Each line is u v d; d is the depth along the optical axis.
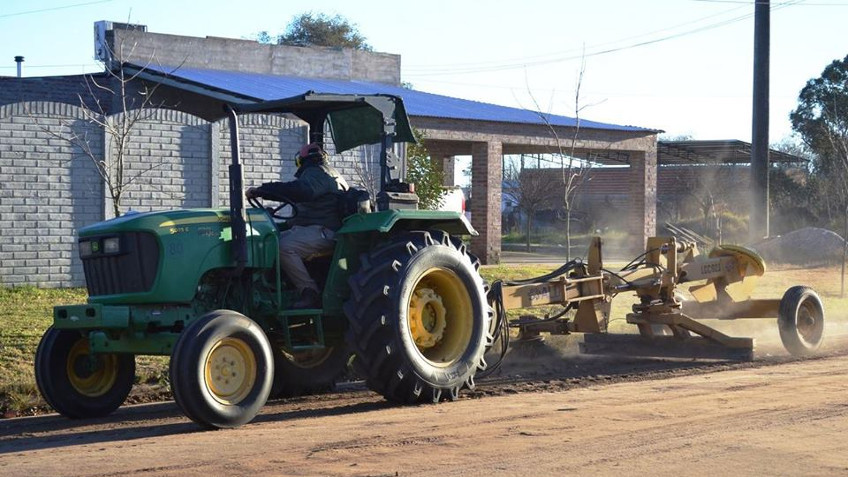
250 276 8.24
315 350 9.36
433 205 21.27
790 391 8.42
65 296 15.21
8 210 15.76
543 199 43.47
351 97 8.41
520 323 10.66
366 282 8.12
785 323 10.93
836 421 7.07
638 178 28.03
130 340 7.87
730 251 11.62
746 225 40.44
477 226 24.64
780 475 5.61
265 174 18.16
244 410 7.34
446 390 8.41
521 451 6.22
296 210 8.58
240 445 6.55
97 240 7.94
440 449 6.31
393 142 8.94
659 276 10.79
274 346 8.80
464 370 8.52
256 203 8.63
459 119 23.58
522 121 24.72
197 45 25.48
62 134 16.14
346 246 8.47
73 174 16.25
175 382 7.12
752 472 5.68
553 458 6.02
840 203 28.20
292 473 5.73
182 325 7.93
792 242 26.05
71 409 8.21
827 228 35.81
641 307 10.84
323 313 8.34
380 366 8.13
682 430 6.81
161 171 16.95
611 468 5.78
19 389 9.22
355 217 8.37
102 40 24.12
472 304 8.67
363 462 5.97
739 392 8.41
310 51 27.48
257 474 5.73
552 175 42.88
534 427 6.98
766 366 10.27
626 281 10.57
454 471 5.73
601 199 49.50
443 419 7.40
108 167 15.44
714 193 43.41
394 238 8.53
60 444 7.01
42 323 12.42
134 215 8.02
